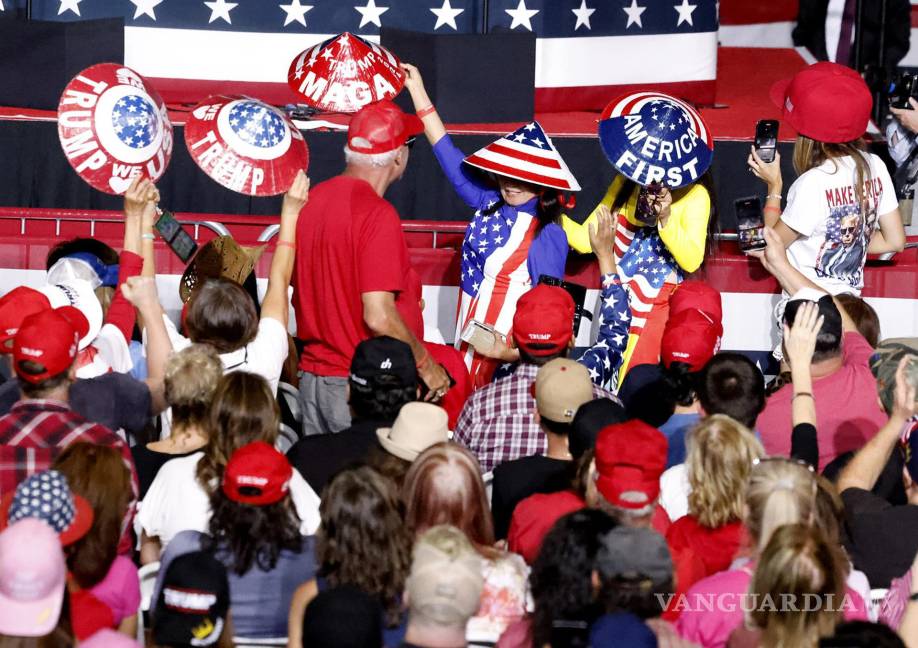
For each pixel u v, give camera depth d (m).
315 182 32.38
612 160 20.80
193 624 10.96
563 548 11.59
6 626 10.28
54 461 13.05
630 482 12.96
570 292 21.45
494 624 13.00
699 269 22.38
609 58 40.81
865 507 14.60
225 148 18.77
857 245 22.17
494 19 40.66
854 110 21.58
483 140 32.69
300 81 20.62
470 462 13.44
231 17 39.84
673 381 16.81
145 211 18.17
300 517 14.14
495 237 21.20
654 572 11.50
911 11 44.81
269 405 14.31
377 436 15.39
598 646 11.03
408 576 12.10
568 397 15.74
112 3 39.44
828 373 17.64
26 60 36.47
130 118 18.33
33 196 32.53
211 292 16.97
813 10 48.47
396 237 18.31
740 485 13.59
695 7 40.56
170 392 15.28
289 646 12.40
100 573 12.57
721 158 32.94
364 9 40.28
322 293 18.73
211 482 14.22
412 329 19.45
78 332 16.56
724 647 12.41
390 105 18.80
